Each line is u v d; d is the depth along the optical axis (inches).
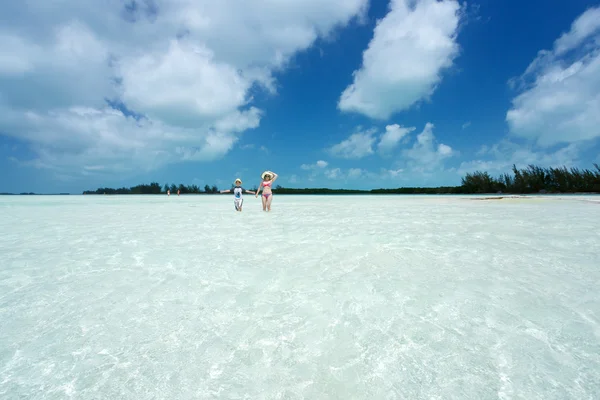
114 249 215.5
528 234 252.2
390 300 123.9
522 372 79.4
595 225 296.5
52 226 335.9
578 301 119.8
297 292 134.0
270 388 75.4
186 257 192.4
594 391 72.1
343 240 237.3
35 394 73.9
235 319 110.5
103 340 97.8
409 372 80.2
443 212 458.6
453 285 138.5
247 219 394.6
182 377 80.0
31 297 131.2
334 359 86.6
